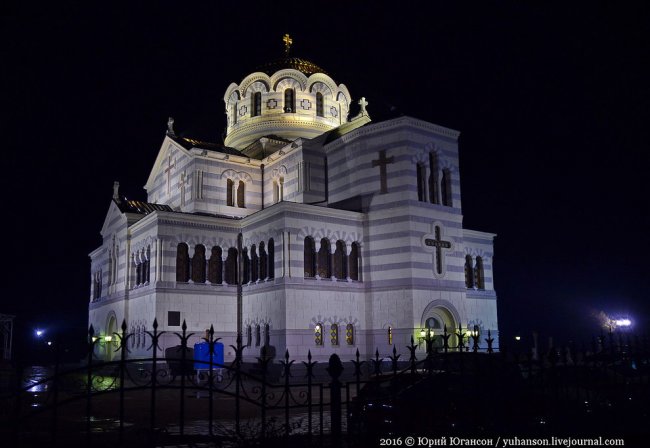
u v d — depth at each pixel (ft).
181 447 46.80
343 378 123.24
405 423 41.96
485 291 163.63
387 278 136.98
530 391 45.78
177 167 174.40
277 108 185.57
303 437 39.29
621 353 52.01
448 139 148.36
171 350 130.21
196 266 142.82
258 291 138.31
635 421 44.57
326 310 132.87
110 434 54.08
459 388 46.83
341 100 193.88
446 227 142.92
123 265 158.71
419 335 131.44
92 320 182.80
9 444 44.45
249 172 172.14
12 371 65.92
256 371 127.13
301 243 132.87
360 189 145.18
